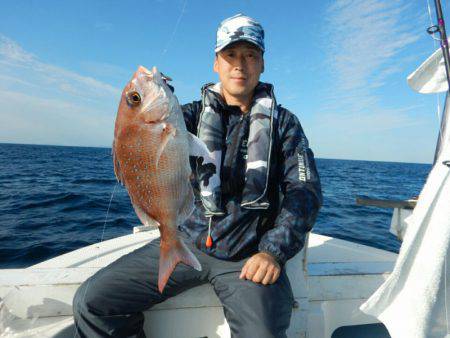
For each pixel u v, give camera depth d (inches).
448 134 67.9
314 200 75.0
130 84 59.6
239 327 64.1
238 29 81.4
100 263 107.2
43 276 77.1
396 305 69.3
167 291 73.0
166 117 60.9
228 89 85.4
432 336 65.7
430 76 89.6
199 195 80.2
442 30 76.7
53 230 253.0
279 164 84.2
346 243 137.7
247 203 75.4
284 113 87.1
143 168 60.4
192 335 78.2
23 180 582.9
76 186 518.0
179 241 62.4
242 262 74.7
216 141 82.2
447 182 63.7
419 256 66.3
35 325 71.1
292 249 70.1
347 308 85.4
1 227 258.1
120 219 290.2
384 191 663.8
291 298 70.9
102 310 68.1
